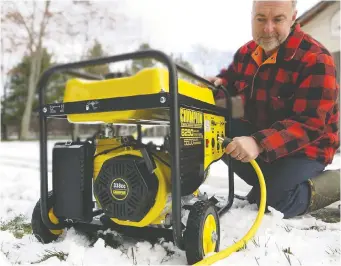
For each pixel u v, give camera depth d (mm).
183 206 1164
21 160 4949
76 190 1175
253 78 1807
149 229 1224
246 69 1889
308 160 1637
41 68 15039
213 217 1169
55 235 1328
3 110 15805
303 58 1566
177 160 1006
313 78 1496
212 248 1143
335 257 1119
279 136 1354
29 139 14297
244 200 1955
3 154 6078
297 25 1655
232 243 1315
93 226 1297
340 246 1214
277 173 1642
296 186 1584
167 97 1001
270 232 1390
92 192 1253
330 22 4957
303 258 1110
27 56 14984
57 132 15469
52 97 14656
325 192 1604
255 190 1816
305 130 1419
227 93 1757
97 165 1206
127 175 1100
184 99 1097
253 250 1173
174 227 1021
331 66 1521
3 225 1632
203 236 1079
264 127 1825
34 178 2930
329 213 1775
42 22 12734
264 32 1552
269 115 1775
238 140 1272
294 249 1189
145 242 1228
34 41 13336
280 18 1518
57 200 1216
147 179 1096
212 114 1466
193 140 1197
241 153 1266
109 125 1339
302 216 1682
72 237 1296
